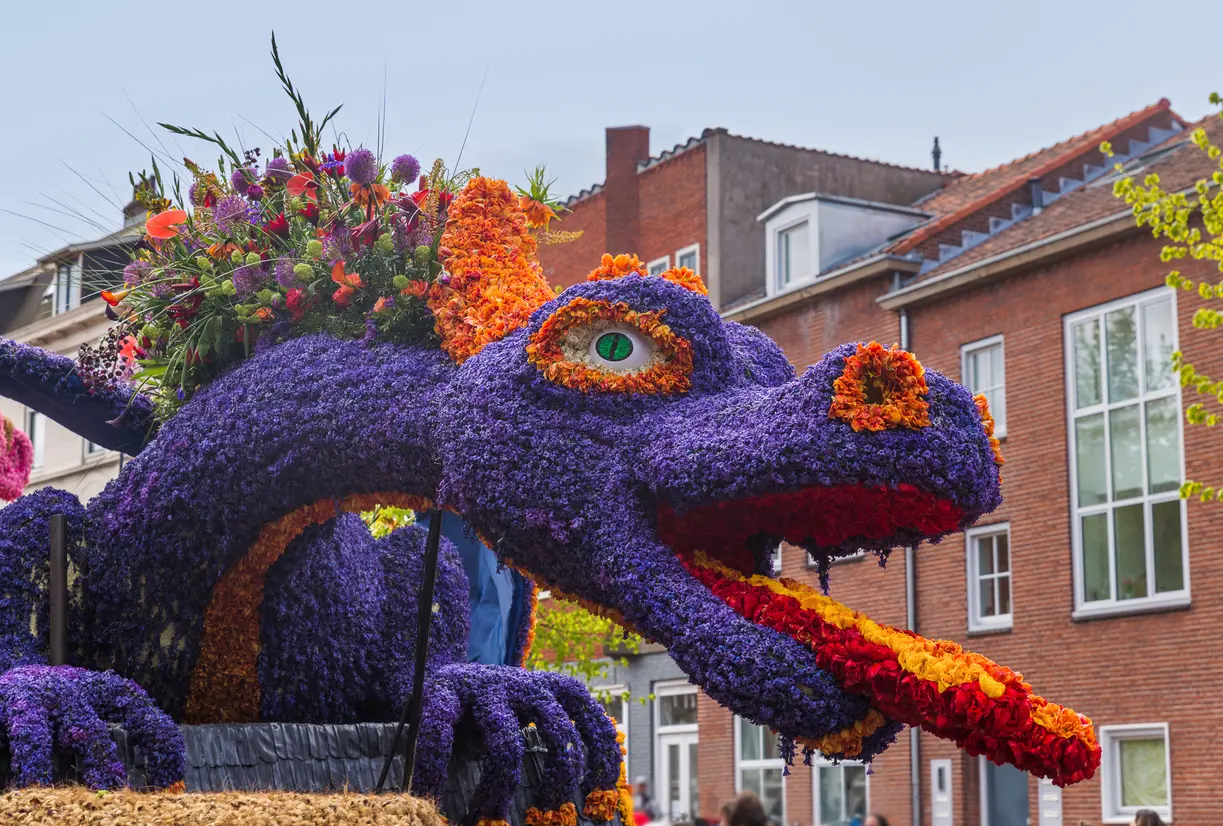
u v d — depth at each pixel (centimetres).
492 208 572
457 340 541
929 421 438
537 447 496
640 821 1205
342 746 605
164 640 604
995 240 2116
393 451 540
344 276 574
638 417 494
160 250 634
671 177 2670
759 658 440
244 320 595
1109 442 1891
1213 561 1773
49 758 514
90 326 2083
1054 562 1928
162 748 543
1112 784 1844
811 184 2644
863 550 486
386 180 611
